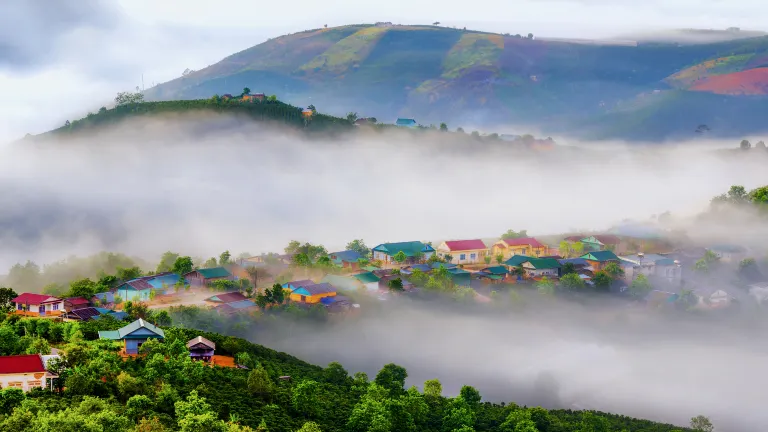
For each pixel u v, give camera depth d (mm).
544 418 116500
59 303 150500
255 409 98562
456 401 113750
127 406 87188
